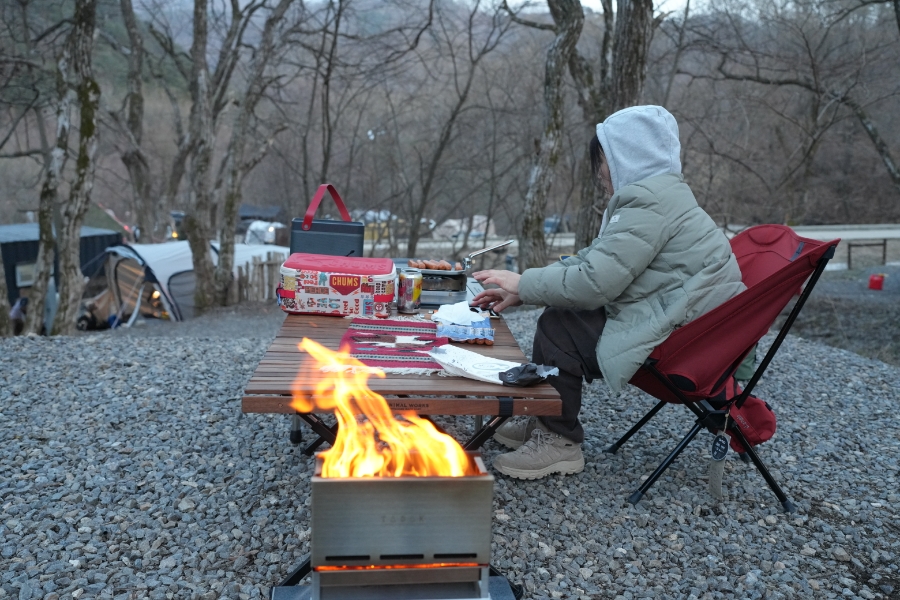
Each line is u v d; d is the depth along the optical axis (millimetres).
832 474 3350
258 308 15219
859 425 4121
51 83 14898
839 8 12086
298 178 26344
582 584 2352
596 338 2818
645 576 2430
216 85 16688
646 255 2615
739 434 2918
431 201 20781
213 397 4156
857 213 27375
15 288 16078
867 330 12359
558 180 21453
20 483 2947
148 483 2979
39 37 14609
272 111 24094
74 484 2932
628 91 7340
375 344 2551
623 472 3219
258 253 17500
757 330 2678
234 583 2268
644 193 2637
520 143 19484
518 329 6605
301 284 2910
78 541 2502
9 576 2275
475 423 3389
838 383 5004
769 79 11867
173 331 12422
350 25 17500
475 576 1695
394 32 16828
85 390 4266
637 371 2857
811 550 2627
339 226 3463
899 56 12008
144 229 21859
